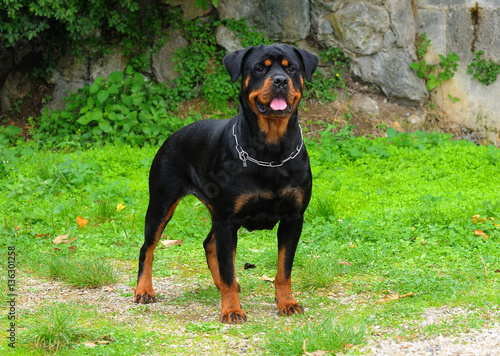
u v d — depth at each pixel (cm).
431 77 1162
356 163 962
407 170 923
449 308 436
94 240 656
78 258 597
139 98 1080
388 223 673
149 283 491
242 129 432
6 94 1180
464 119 1163
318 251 607
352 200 787
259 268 580
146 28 1181
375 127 1120
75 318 404
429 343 367
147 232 499
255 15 1182
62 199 788
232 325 416
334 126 1084
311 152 998
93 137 1055
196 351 370
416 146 1021
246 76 432
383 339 376
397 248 609
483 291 471
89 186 827
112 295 501
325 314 432
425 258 579
